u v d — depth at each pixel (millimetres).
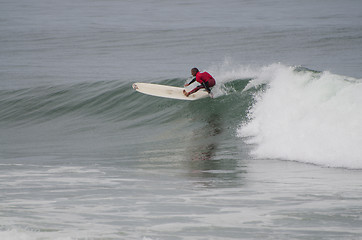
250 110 44656
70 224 18875
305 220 19094
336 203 21594
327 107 35469
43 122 60500
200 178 28531
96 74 90500
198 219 19547
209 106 51344
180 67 96250
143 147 42125
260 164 32094
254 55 110188
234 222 19047
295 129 35656
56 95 65562
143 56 114562
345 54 104250
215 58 107938
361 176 27250
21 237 17109
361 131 31625
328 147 31766
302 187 25094
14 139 52188
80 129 54406
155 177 29250
